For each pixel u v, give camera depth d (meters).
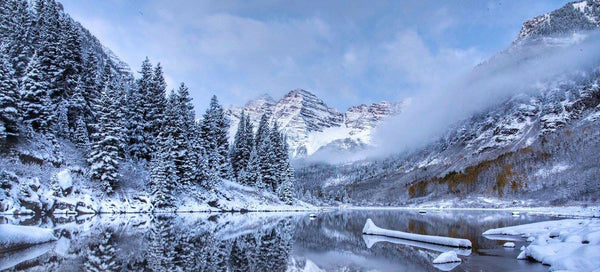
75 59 57.50
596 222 29.52
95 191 44.41
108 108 48.44
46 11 56.53
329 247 24.14
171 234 26.83
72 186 41.28
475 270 15.61
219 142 83.88
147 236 24.62
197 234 27.98
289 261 18.31
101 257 16.34
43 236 20.20
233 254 19.66
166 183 52.41
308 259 19.14
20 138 40.59
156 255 17.64
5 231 17.73
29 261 14.83
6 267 13.59
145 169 56.28
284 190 93.19
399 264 17.84
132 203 47.47
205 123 73.62
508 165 158.62
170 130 58.56
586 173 113.62
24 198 34.41
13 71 41.41
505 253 20.75
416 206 165.25
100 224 31.03
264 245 24.09
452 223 46.97
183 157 60.66
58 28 56.44
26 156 39.44
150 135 59.53
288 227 39.47
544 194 117.31
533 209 96.25
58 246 18.88
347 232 35.66
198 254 18.81
